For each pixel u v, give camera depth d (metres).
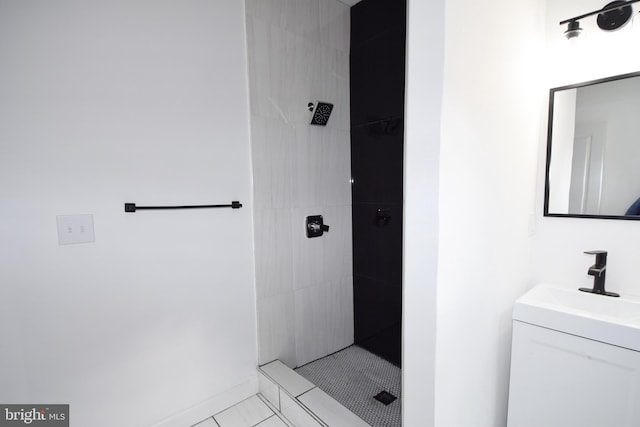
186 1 1.54
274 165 1.91
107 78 1.33
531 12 1.40
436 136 0.91
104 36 1.32
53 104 1.22
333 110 2.18
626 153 1.32
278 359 1.99
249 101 1.79
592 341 1.12
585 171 1.42
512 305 1.44
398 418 1.62
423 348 0.99
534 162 1.52
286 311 2.02
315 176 2.12
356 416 1.49
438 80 0.89
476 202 1.10
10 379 1.18
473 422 1.22
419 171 0.96
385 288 2.14
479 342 1.20
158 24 1.46
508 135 1.28
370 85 2.12
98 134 1.32
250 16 1.76
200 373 1.66
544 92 1.52
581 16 1.32
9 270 1.16
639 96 1.27
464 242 1.05
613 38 1.32
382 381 1.95
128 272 1.42
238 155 1.77
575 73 1.43
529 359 1.29
